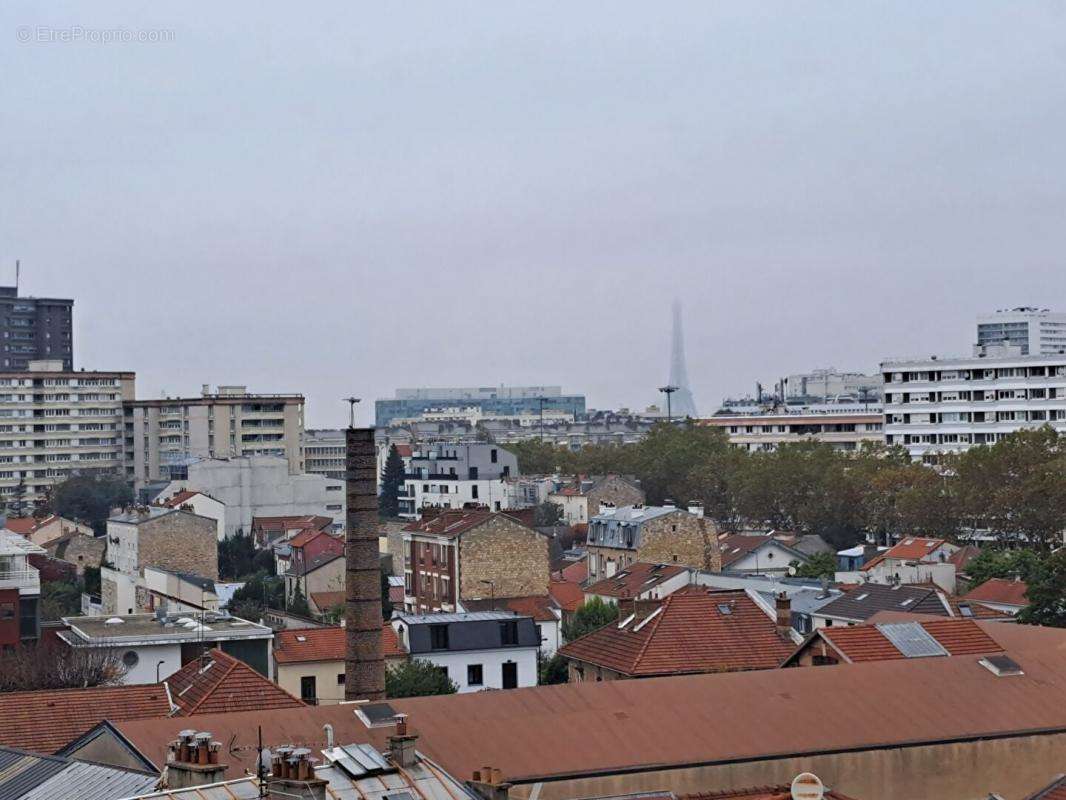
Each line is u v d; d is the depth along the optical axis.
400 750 57.41
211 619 146.62
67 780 63.28
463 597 188.62
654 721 75.31
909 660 85.69
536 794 69.19
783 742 75.00
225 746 67.75
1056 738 79.44
